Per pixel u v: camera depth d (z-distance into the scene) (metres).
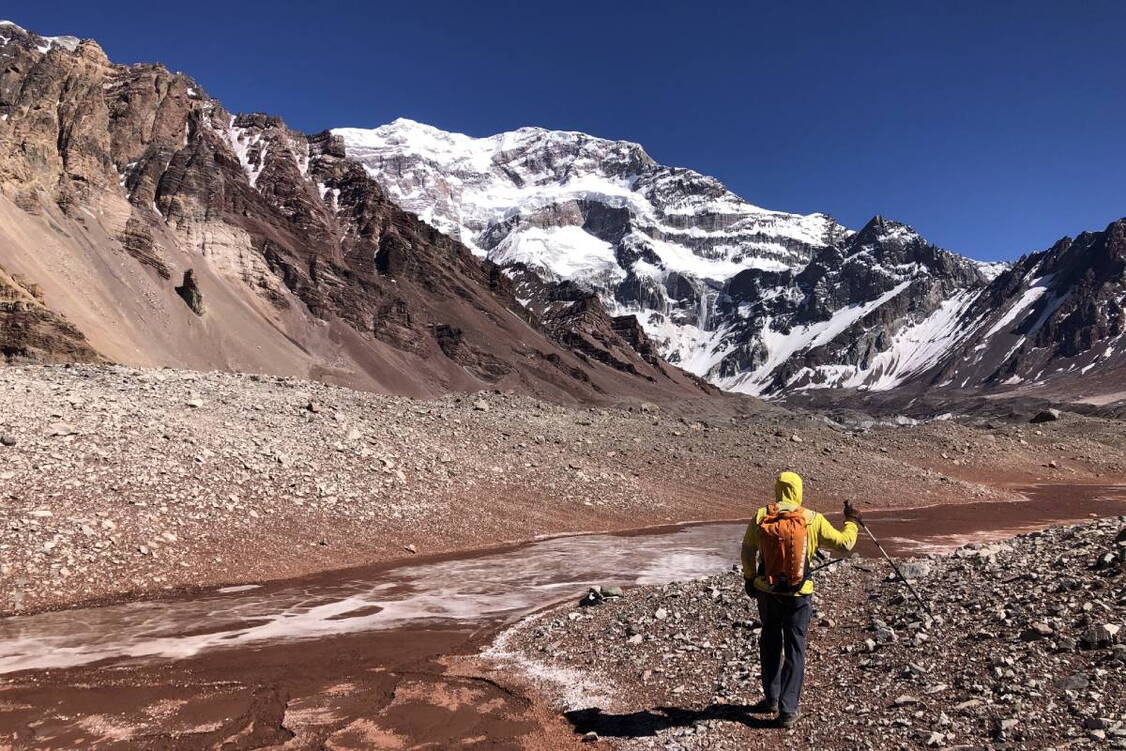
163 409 24.78
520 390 147.38
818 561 13.69
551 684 8.96
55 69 109.94
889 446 53.00
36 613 13.71
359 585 16.92
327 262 147.88
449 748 7.13
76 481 18.61
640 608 12.15
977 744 6.01
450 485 27.08
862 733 6.56
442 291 175.12
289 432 26.25
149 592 15.52
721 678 8.38
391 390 121.56
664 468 36.59
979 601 9.23
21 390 23.39
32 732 7.72
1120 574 8.73
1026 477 50.22
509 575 18.36
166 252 111.88
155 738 7.52
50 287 80.94
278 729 7.73
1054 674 6.88
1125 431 69.44
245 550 18.42
